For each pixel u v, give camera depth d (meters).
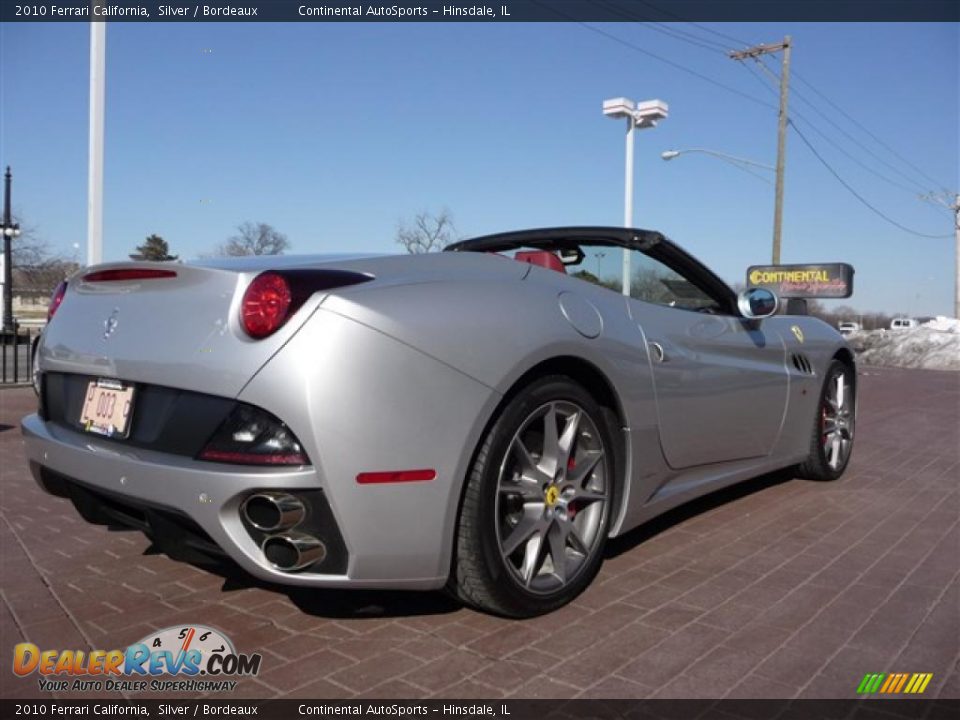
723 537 3.79
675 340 3.41
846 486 4.97
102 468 2.49
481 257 2.87
